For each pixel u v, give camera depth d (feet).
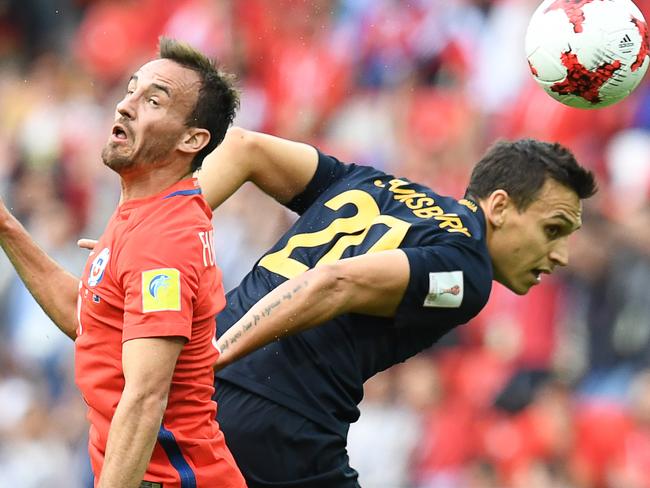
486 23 133.59
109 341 45.27
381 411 106.52
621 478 98.58
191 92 46.52
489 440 103.60
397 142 130.00
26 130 154.10
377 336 54.65
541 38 57.41
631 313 104.94
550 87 57.77
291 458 54.39
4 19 169.27
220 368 50.26
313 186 58.85
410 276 52.26
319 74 138.21
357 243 55.31
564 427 101.40
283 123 137.69
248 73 142.72
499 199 56.54
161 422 45.29
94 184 143.95
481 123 128.26
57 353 124.67
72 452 118.62
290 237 57.26
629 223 109.09
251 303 55.52
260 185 58.90
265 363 54.39
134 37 159.33
